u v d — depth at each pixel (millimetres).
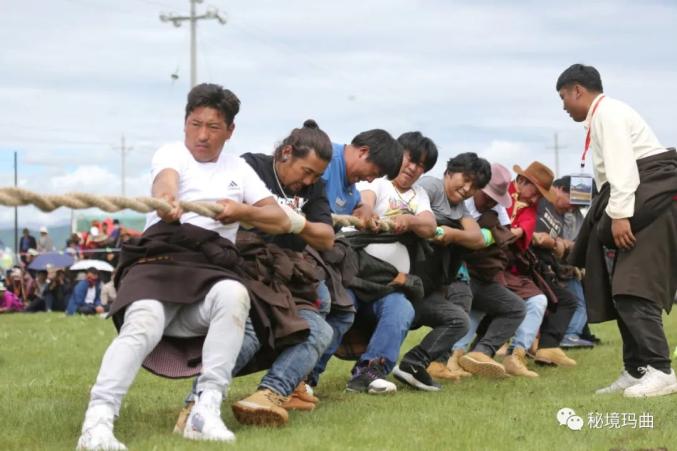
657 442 5094
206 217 4953
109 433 4500
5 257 21438
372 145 6477
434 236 7293
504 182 8289
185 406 5207
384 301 6984
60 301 20578
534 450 4844
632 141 7074
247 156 5754
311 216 5820
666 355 6969
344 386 7504
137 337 4629
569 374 8680
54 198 4211
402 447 4836
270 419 5305
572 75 7312
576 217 10391
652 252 6934
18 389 7035
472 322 8633
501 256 8383
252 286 5086
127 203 4445
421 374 7332
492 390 7383
